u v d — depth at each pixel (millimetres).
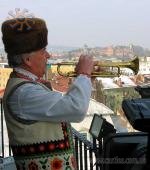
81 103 2408
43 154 2451
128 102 2566
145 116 2361
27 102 2434
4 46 2518
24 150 2465
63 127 2520
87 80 2465
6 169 4055
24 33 2471
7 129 2533
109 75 2699
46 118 2420
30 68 2523
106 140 2932
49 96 2434
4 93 2535
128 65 2801
